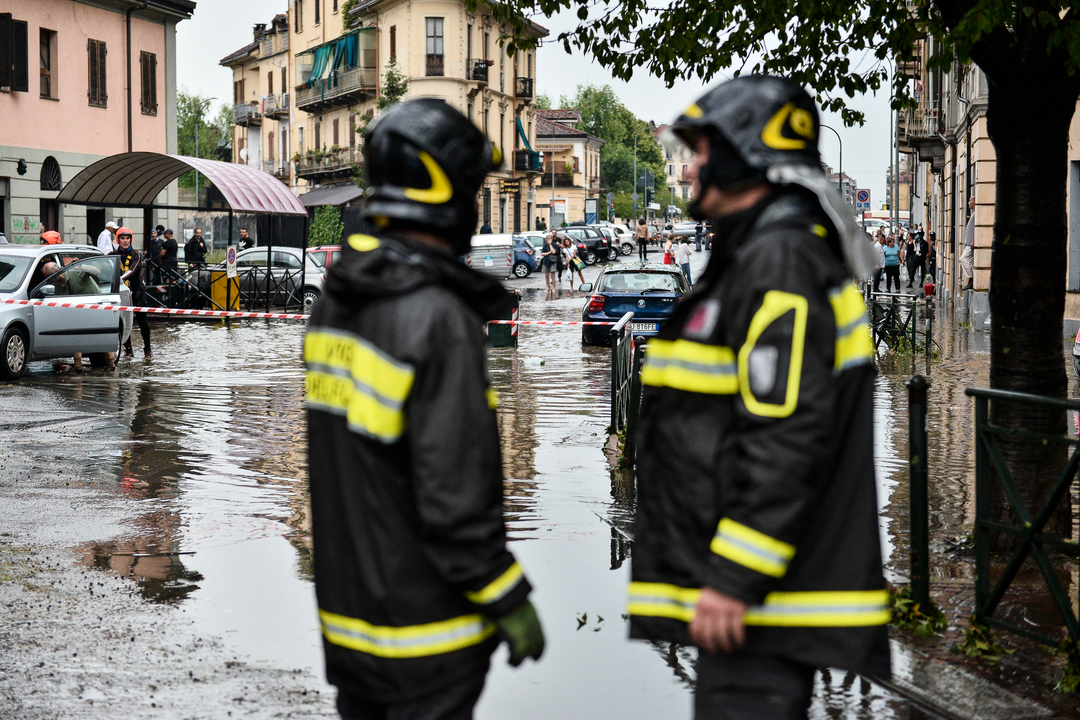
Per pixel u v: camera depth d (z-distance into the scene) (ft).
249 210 87.30
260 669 15.53
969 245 85.97
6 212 98.17
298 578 19.98
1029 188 19.06
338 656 8.36
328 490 8.30
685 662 15.75
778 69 28.66
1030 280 19.01
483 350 8.06
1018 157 19.19
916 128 119.24
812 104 8.48
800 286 7.73
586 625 17.29
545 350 64.44
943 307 100.73
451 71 193.88
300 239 173.27
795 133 8.29
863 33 27.68
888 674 8.22
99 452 32.60
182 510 25.31
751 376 7.71
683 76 29.07
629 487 27.50
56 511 25.20
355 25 207.21
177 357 60.95
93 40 107.86
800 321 7.66
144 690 14.73
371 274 7.90
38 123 101.09
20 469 30.04
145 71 115.75
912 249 124.77
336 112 216.13
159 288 88.69
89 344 53.01
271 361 59.11
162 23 118.01
